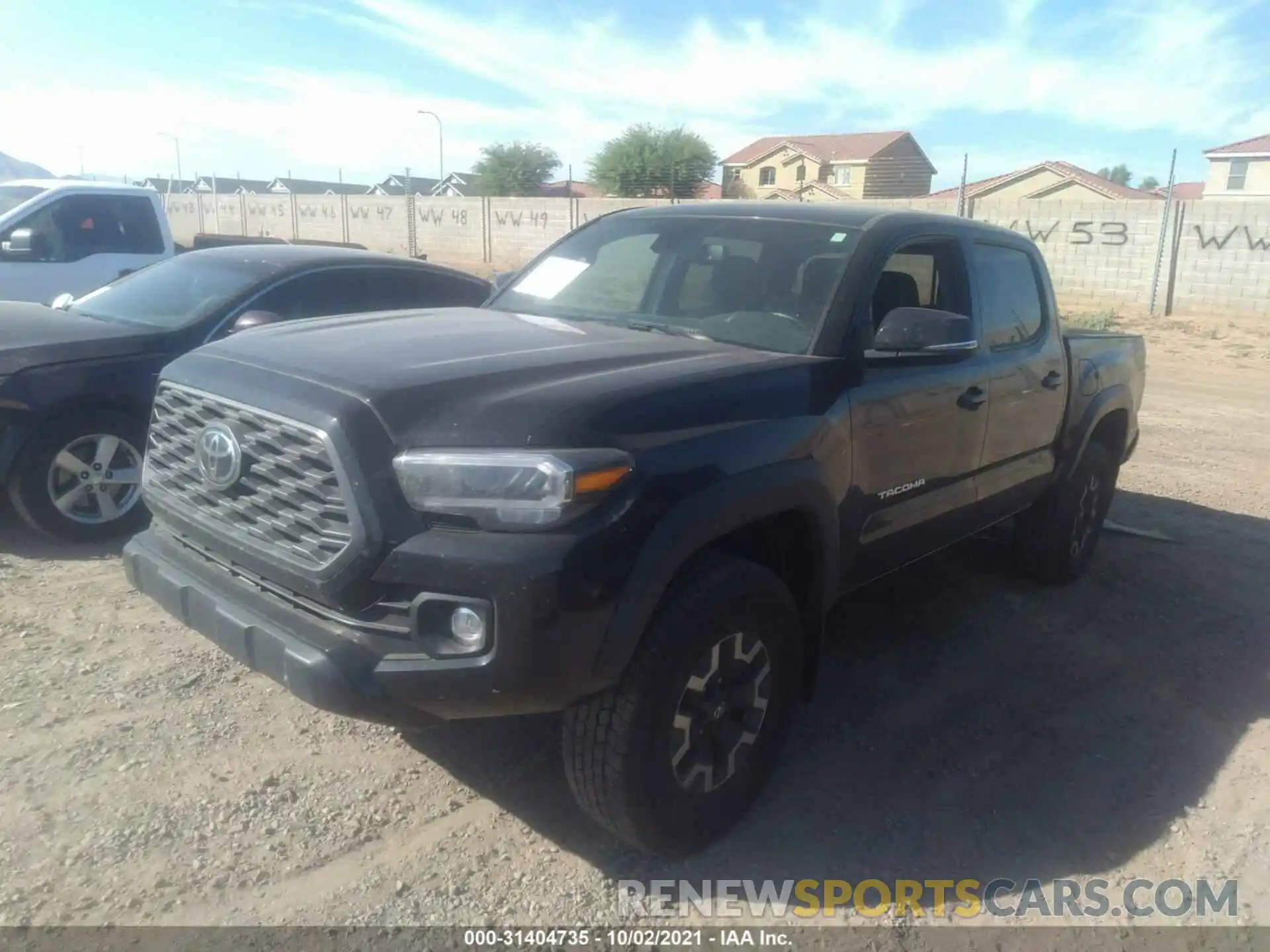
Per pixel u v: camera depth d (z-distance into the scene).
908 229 4.19
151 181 45.38
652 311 4.16
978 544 6.41
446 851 3.18
